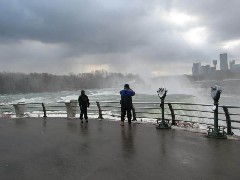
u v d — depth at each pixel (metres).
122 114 15.99
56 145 11.41
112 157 9.07
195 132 12.88
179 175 7.05
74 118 21.72
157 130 13.89
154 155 9.09
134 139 11.87
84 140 12.20
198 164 7.92
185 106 36.34
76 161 8.77
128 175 7.20
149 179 6.84
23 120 22.12
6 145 11.82
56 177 7.30
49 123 19.16
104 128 15.51
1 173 7.85
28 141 12.56
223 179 6.67
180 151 9.47
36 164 8.66
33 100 80.31
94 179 7.00
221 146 9.94
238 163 7.89
